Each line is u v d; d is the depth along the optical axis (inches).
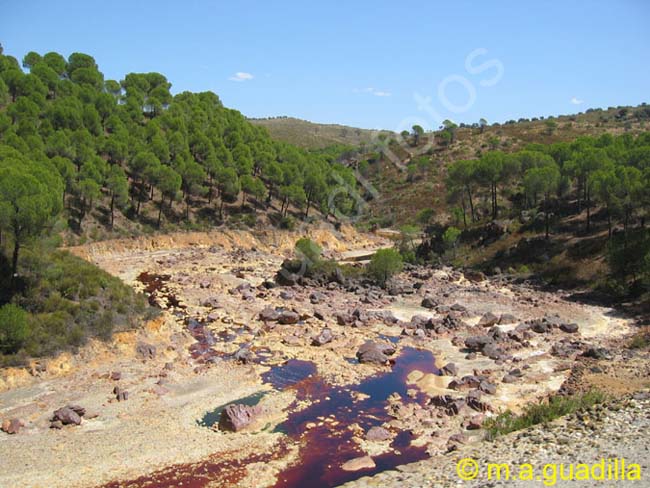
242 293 2851.9
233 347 2017.7
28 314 1668.3
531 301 2775.6
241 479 1129.4
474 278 3383.4
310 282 3129.9
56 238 2210.9
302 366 1845.5
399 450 1255.5
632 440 1009.5
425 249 4222.4
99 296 1914.4
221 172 4719.5
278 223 4985.2
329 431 1359.5
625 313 2501.2
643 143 4375.0
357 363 1884.8
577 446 1027.3
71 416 1337.4
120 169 4158.5
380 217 5944.9
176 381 1637.6
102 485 1097.4
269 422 1403.8
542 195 4252.0
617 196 2997.0
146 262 3676.2
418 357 1962.4
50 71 5142.7
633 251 2755.9
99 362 1681.8
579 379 1643.7
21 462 1163.3
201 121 5639.8
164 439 1289.4
